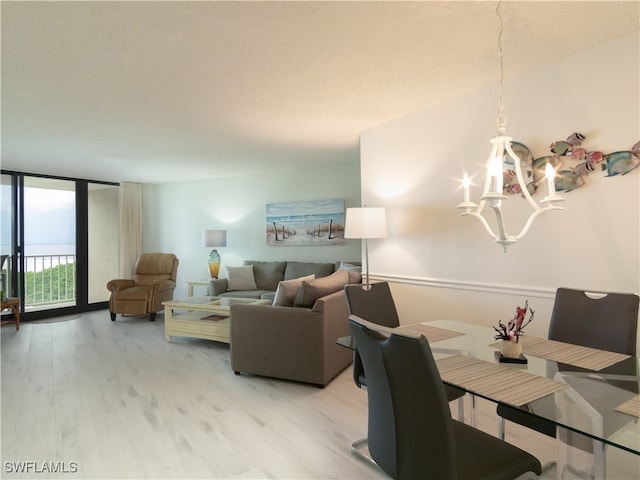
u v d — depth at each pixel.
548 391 1.25
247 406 2.67
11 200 5.43
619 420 1.09
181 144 4.21
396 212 3.55
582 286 2.37
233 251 6.47
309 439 2.23
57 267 6.07
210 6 1.75
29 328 5.02
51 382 3.11
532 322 2.60
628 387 1.29
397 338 1.13
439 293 3.19
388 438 1.27
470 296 2.97
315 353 2.99
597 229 2.30
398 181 3.52
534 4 1.83
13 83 2.54
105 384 3.08
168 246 7.04
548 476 1.84
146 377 3.24
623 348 1.71
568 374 1.40
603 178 2.27
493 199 1.61
